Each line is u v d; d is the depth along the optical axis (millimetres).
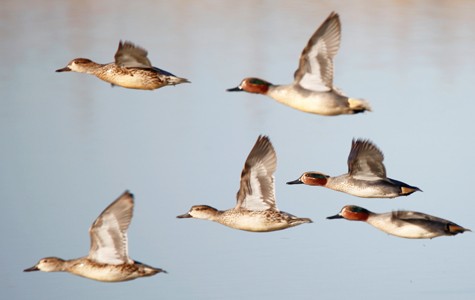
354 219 13562
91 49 33938
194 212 12719
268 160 11797
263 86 12539
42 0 42656
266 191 11898
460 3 43250
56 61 32156
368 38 36969
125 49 13672
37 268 11133
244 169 11836
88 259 10922
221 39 36062
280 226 11992
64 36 35750
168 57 33031
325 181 14742
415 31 37938
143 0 44031
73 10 40719
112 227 10570
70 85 29641
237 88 12727
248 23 38938
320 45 11883
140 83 14047
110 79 14195
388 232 13344
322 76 12016
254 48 34562
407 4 43000
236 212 12234
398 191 14219
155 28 37844
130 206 10336
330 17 11648
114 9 41375
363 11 41625
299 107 12273
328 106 12031
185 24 38781
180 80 14078
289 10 41906
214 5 43281
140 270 10859
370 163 14172
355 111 12062
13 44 34344
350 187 14469
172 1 43844
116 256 10734
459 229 12547
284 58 33094
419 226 12828
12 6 41094
